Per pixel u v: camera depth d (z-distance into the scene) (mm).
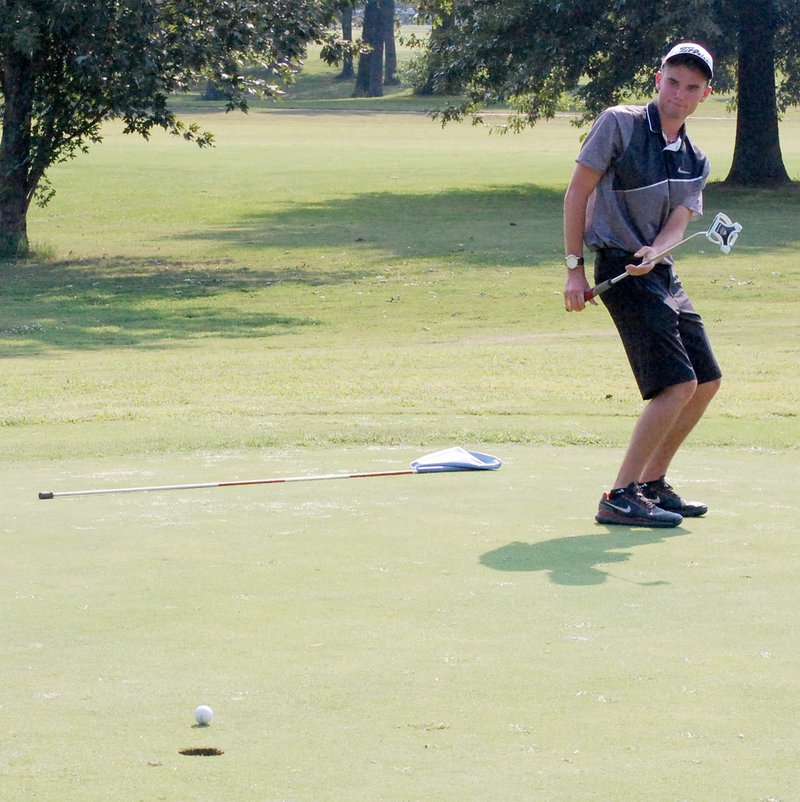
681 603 6707
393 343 24594
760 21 52906
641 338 8844
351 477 10430
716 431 13484
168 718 5145
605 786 4453
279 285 33125
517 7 48812
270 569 7469
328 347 24016
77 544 8188
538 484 10148
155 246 41438
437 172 64812
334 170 65812
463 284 32719
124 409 16016
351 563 7598
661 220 8969
